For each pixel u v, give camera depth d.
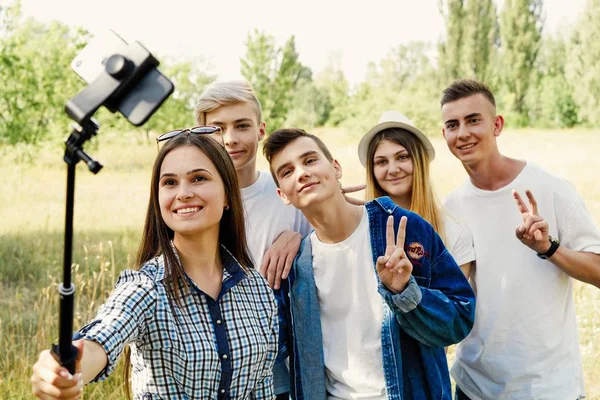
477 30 39.28
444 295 2.24
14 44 12.38
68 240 1.35
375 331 2.32
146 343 1.87
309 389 2.39
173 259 1.97
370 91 34.06
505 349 2.76
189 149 1.99
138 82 1.37
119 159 16.67
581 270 2.63
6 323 5.19
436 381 2.28
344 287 2.37
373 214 2.37
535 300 2.72
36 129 12.97
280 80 23.19
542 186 2.79
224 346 1.96
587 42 31.27
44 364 1.44
